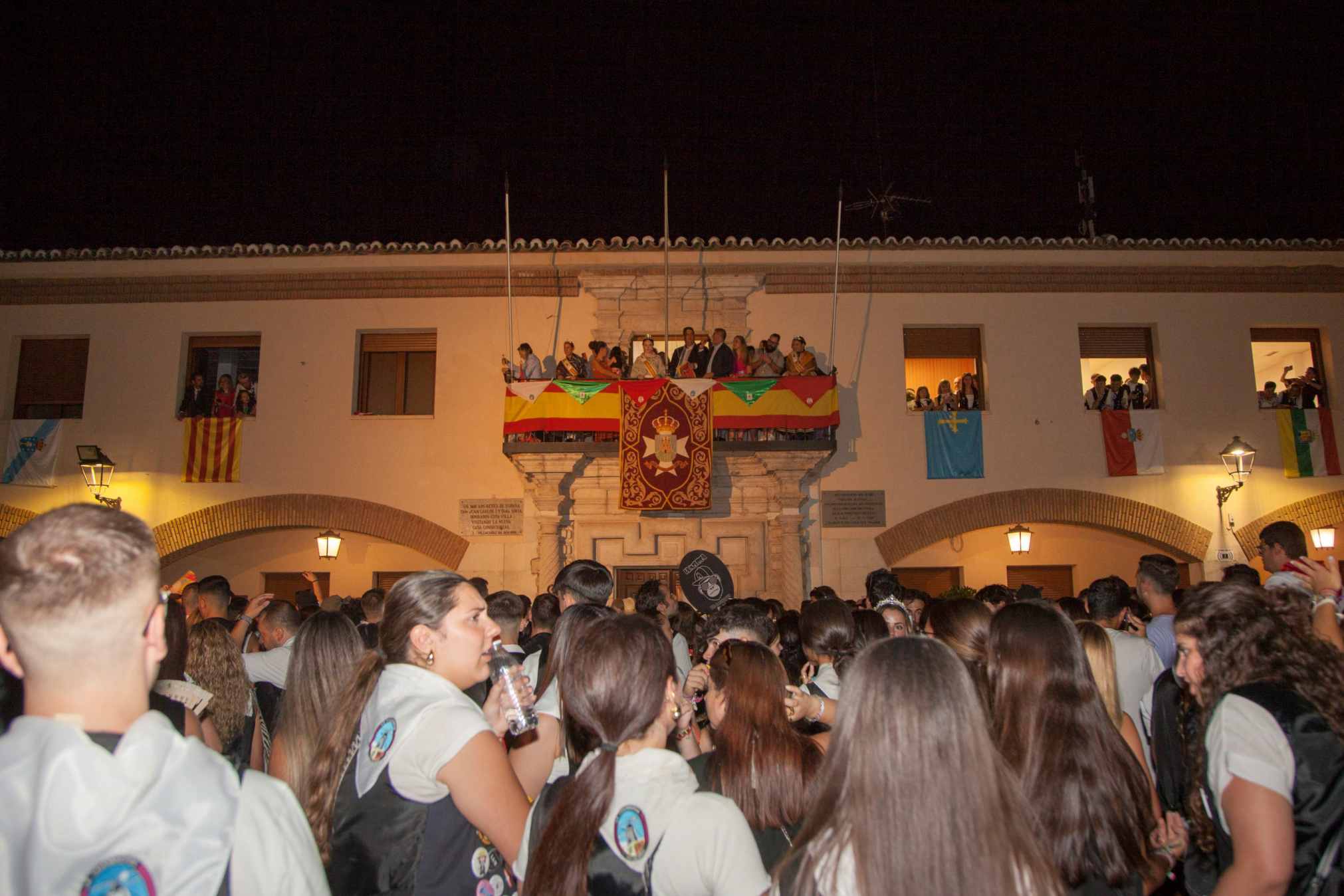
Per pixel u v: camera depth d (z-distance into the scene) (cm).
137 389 1586
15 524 1543
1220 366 1616
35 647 173
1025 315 1631
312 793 308
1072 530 1648
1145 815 292
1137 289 1638
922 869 198
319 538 1554
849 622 486
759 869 244
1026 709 302
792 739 338
